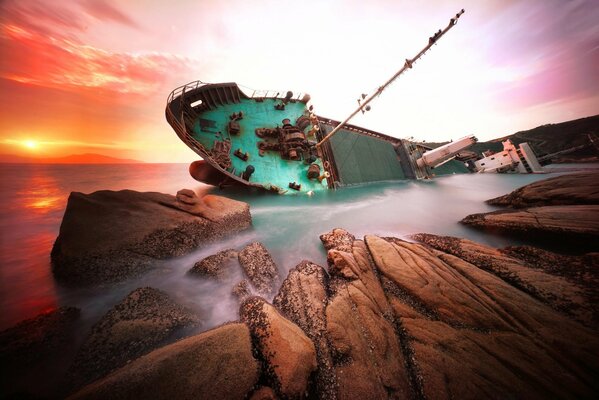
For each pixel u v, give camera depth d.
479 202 24.22
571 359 5.16
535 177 38.59
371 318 6.46
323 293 7.50
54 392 4.86
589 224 10.84
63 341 6.00
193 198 12.05
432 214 20.80
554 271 8.18
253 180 21.53
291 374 4.62
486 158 48.69
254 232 14.11
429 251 9.81
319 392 4.85
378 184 33.03
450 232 15.55
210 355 4.43
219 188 25.70
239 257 9.73
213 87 21.89
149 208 10.62
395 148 42.31
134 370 3.95
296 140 24.03
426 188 33.28
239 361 4.52
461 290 7.33
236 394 4.12
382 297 7.48
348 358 5.42
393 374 5.18
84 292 7.94
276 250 12.62
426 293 7.32
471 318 6.38
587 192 14.24
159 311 6.43
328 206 22.14
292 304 7.14
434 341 5.82
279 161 23.75
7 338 5.48
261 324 5.64
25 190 31.48
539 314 6.21
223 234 11.98
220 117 22.62
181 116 18.30
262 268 9.34
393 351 5.70
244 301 6.87
